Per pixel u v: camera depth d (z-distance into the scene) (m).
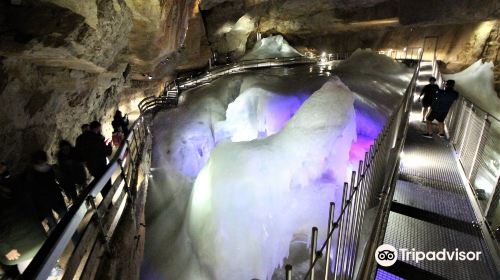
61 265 3.57
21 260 2.90
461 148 4.92
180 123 9.85
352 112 5.82
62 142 4.04
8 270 2.92
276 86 10.55
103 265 3.00
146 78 12.80
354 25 21.27
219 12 20.89
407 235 2.97
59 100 5.49
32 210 3.01
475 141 4.36
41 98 4.89
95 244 2.88
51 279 3.34
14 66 4.10
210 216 5.33
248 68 18.14
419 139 5.83
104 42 5.29
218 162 5.46
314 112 5.55
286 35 25.67
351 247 2.29
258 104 9.70
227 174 5.21
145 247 6.30
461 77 13.55
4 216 2.85
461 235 2.98
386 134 3.19
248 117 10.04
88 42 4.64
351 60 13.10
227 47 24.98
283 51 21.42
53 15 3.92
